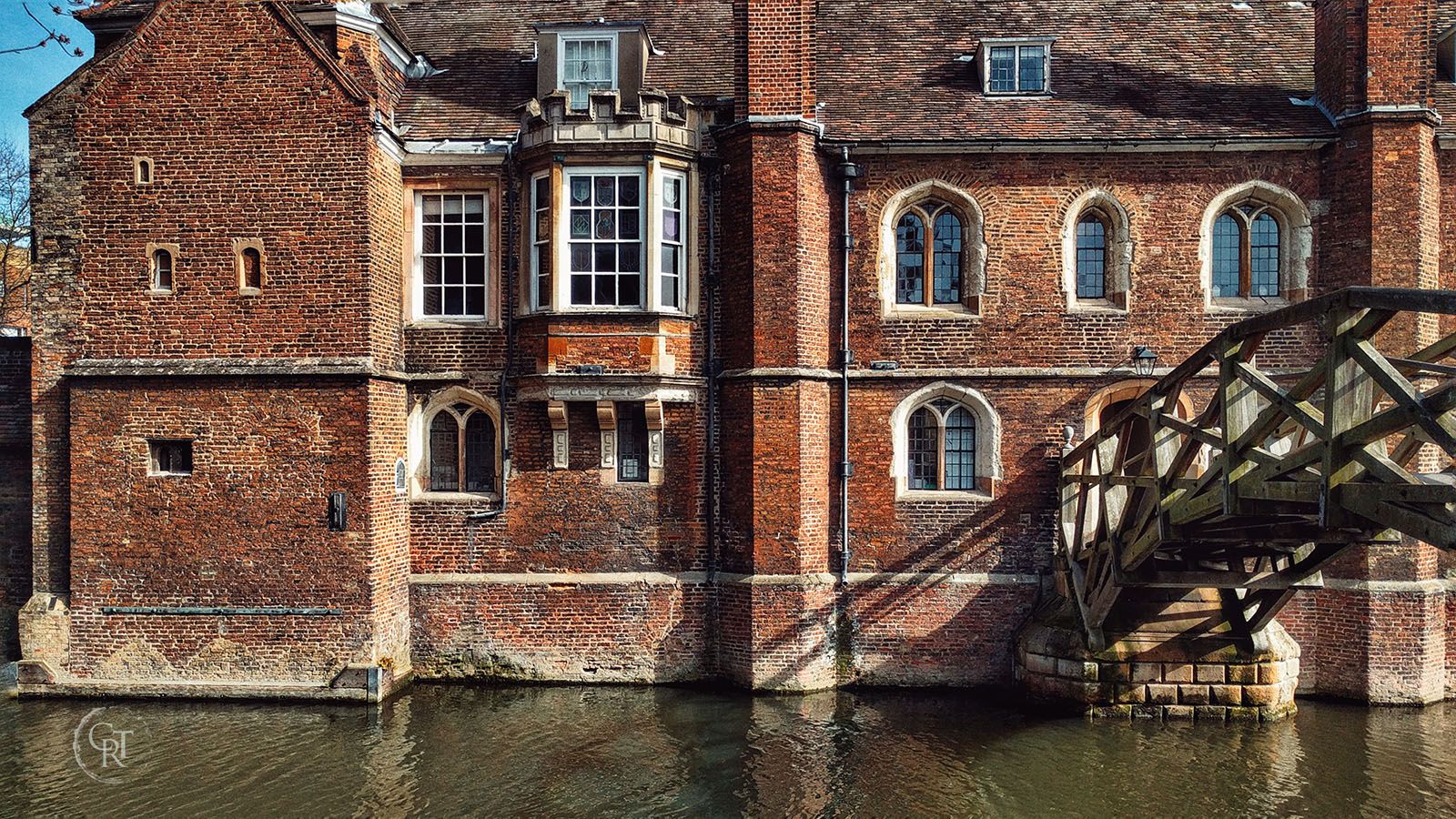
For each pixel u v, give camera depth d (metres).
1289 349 13.41
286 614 12.68
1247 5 16.08
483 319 13.88
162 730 11.70
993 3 16.20
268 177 12.70
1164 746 11.28
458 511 13.73
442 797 9.93
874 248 13.70
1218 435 8.65
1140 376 13.43
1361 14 12.98
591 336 13.16
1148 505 10.23
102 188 12.77
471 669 13.62
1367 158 12.90
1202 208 13.55
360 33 13.25
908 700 12.96
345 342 12.66
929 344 13.67
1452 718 12.17
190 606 12.73
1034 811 9.67
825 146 13.48
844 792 10.09
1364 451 6.68
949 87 14.48
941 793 10.07
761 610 13.01
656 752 11.09
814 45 13.20
